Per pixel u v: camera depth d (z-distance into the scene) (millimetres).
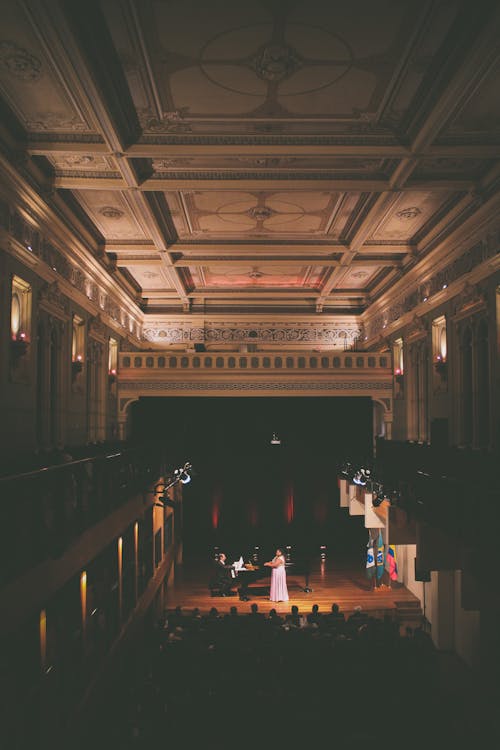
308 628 14875
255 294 24641
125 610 13938
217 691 11031
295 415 27891
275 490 28109
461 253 15062
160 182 12891
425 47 8312
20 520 7086
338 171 12523
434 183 12719
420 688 11125
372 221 15242
